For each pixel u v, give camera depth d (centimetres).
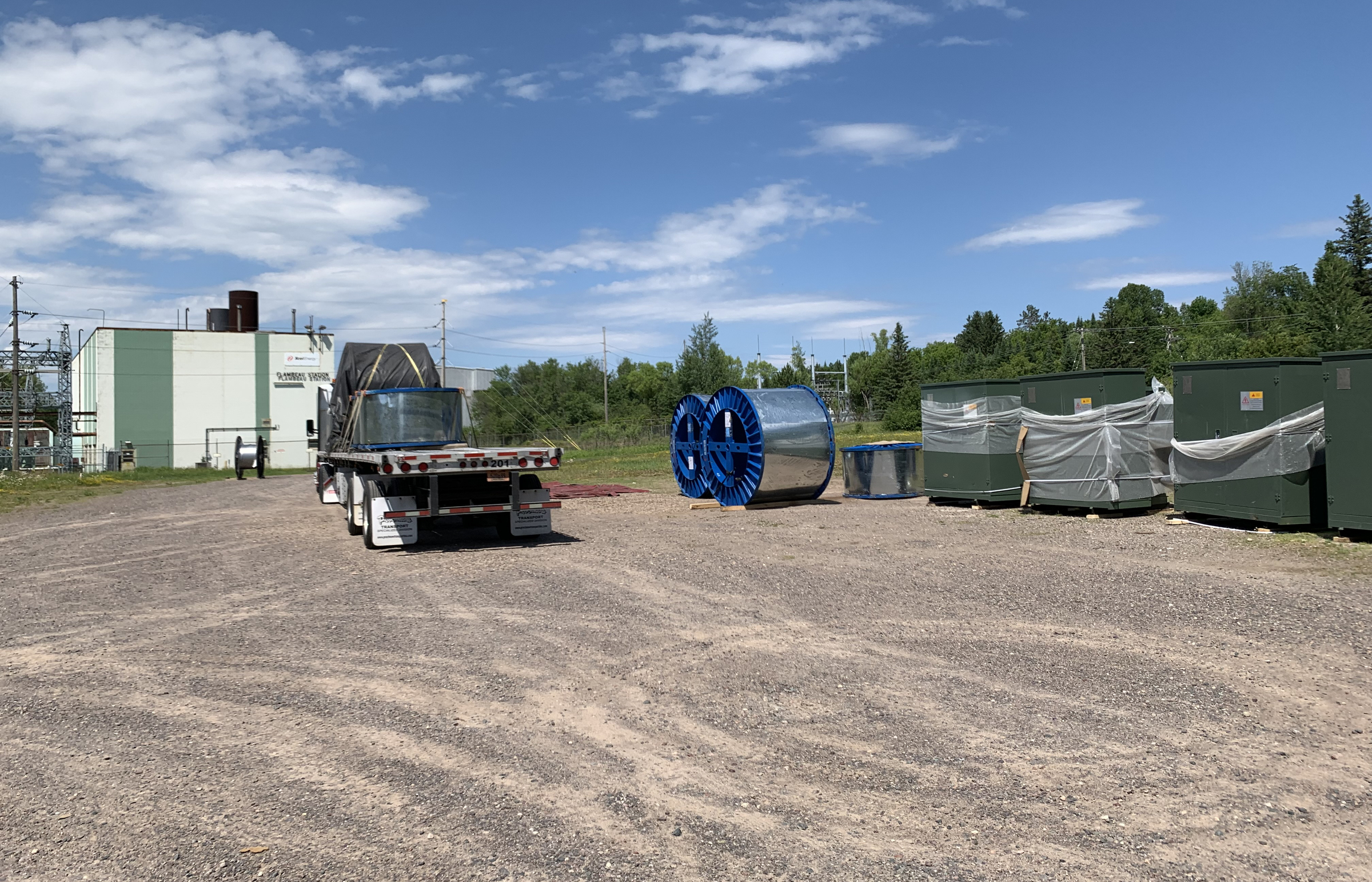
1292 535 1148
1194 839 384
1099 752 481
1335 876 352
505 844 388
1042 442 1507
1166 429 1444
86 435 5703
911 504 1783
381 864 372
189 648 744
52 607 928
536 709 572
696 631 769
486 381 10481
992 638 720
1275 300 9731
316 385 5969
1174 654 659
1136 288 12950
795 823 407
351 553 1308
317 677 653
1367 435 1058
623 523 1609
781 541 1309
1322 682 585
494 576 1077
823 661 667
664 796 437
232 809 427
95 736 532
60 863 375
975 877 356
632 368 11094
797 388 1955
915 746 495
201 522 1819
